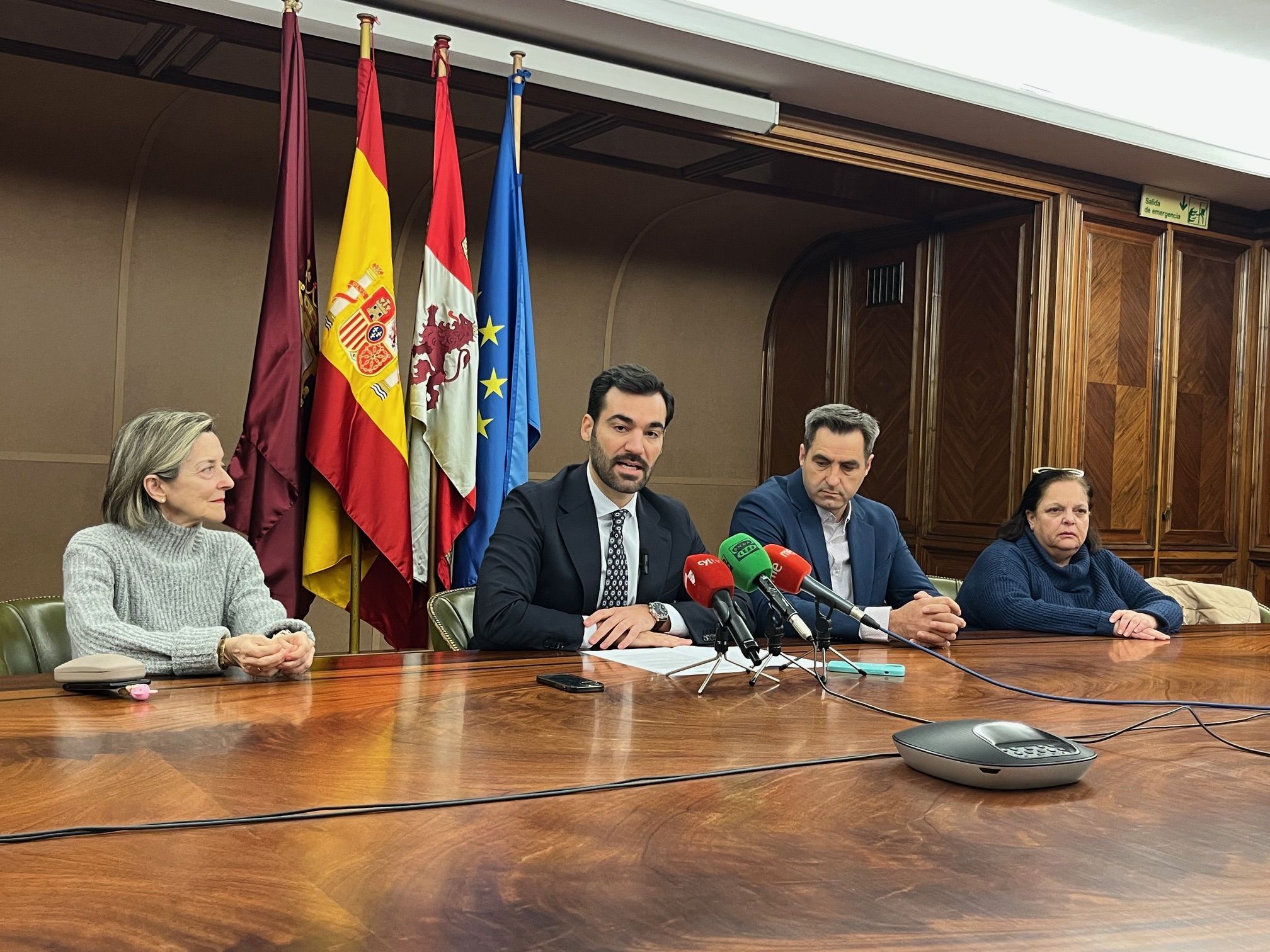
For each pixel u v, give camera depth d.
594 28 4.39
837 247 7.10
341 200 5.80
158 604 2.39
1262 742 1.72
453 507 4.12
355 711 1.78
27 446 5.25
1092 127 5.39
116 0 3.84
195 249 5.55
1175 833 1.23
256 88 4.93
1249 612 4.17
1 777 1.34
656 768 1.46
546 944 0.88
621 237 6.75
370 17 3.95
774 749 1.58
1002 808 1.31
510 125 4.23
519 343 4.25
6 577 5.23
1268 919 0.97
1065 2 5.11
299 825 1.18
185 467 2.39
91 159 5.18
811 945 0.89
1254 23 5.27
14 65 4.61
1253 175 6.03
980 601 3.43
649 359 7.09
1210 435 6.70
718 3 4.61
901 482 6.68
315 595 3.95
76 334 5.32
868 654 2.58
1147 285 6.36
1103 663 2.56
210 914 0.92
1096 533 3.70
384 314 3.91
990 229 6.21
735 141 5.12
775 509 3.44
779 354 7.51
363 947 0.87
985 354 6.20
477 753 1.51
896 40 4.98
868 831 1.21
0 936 0.87
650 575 2.92
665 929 0.92
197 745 1.52
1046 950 0.89
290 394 3.73
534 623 2.54
